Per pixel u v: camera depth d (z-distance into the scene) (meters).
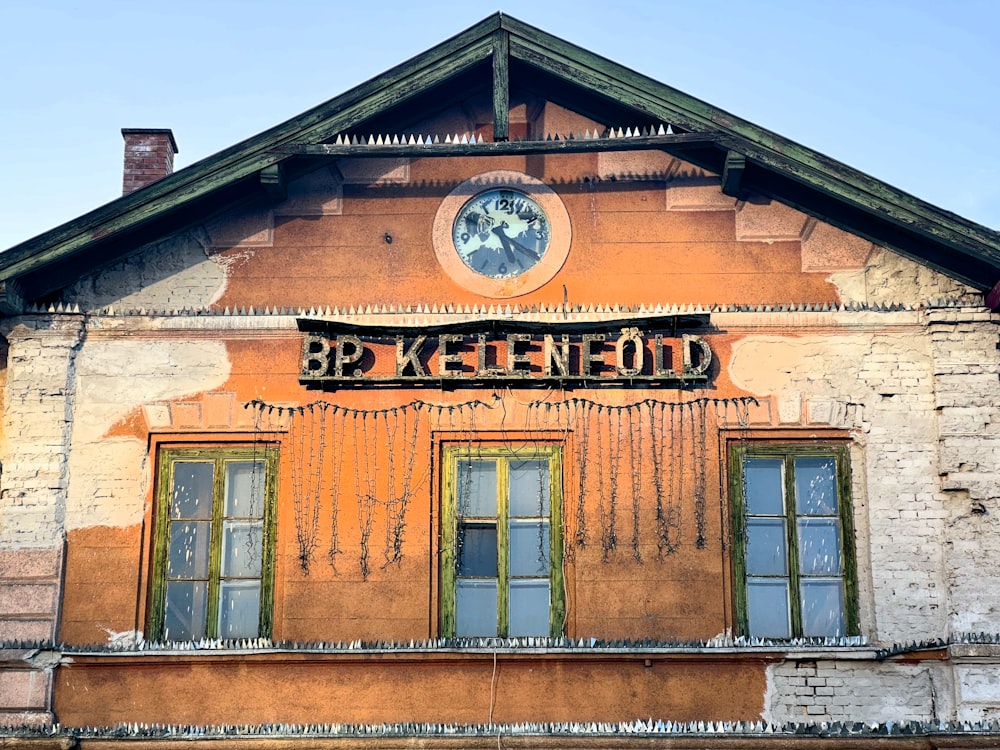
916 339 15.65
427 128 16.48
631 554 15.23
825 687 14.76
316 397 15.69
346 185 16.28
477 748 14.38
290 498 15.45
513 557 15.32
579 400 15.58
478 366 15.58
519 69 16.28
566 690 14.80
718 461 15.43
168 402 15.71
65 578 15.27
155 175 18.39
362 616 15.11
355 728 14.58
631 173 16.23
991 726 14.45
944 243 15.25
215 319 15.88
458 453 15.59
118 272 16.05
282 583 15.26
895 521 15.20
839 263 15.88
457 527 15.42
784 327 15.70
